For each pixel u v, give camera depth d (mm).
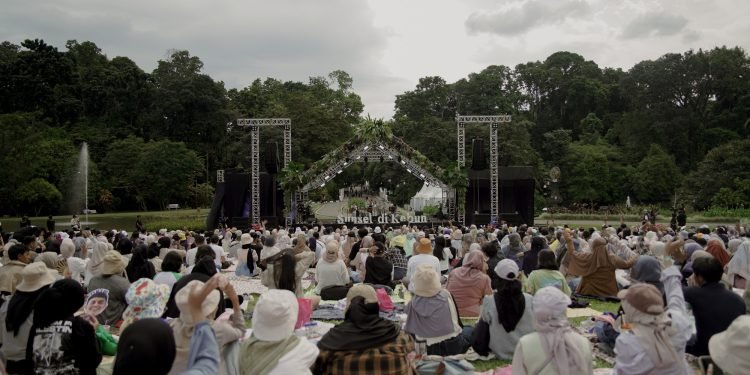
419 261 9766
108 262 7965
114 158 60500
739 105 67312
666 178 59969
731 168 51344
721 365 3943
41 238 16625
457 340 6691
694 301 5973
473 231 16922
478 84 68062
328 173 32781
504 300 6574
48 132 59219
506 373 5762
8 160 48375
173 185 61375
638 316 4293
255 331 4176
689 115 66938
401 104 69875
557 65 88125
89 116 69750
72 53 75188
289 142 32656
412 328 6625
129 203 63031
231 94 79438
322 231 22438
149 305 5254
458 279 8633
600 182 62125
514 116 65750
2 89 64875
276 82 82000
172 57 75312
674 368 4203
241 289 12102
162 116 70875
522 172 31859
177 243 15680
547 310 4242
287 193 32062
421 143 57438
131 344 2883
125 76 70562
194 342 3541
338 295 10477
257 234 18219
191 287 3891
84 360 4984
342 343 4691
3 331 5691
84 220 48812
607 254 10367
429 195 43344
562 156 65375
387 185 67438
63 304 4895
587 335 7762
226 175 32312
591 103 82750
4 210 53000
